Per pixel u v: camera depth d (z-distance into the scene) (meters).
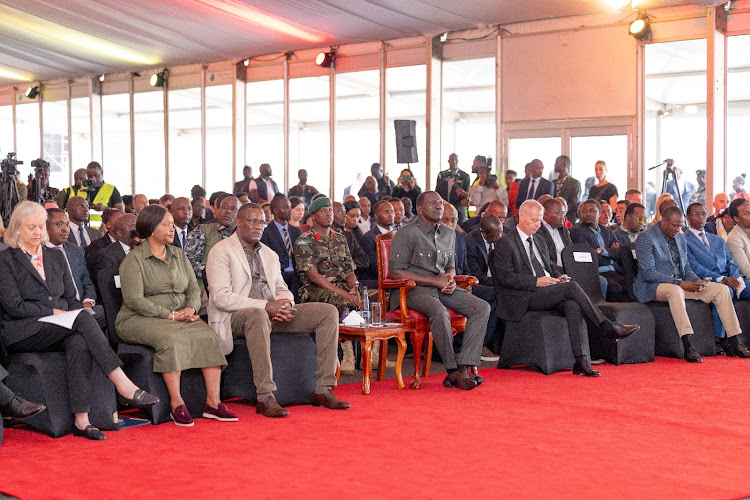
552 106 11.33
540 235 6.84
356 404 4.95
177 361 4.39
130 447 3.91
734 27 10.20
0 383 3.98
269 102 14.45
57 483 3.30
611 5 10.34
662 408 4.76
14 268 4.33
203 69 15.19
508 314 6.25
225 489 3.19
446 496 3.10
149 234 4.68
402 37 12.56
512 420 4.45
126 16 12.71
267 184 12.98
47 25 13.71
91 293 5.34
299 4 11.22
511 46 11.58
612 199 10.05
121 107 16.69
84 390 4.13
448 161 11.14
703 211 7.35
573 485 3.24
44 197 8.45
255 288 5.01
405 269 5.74
